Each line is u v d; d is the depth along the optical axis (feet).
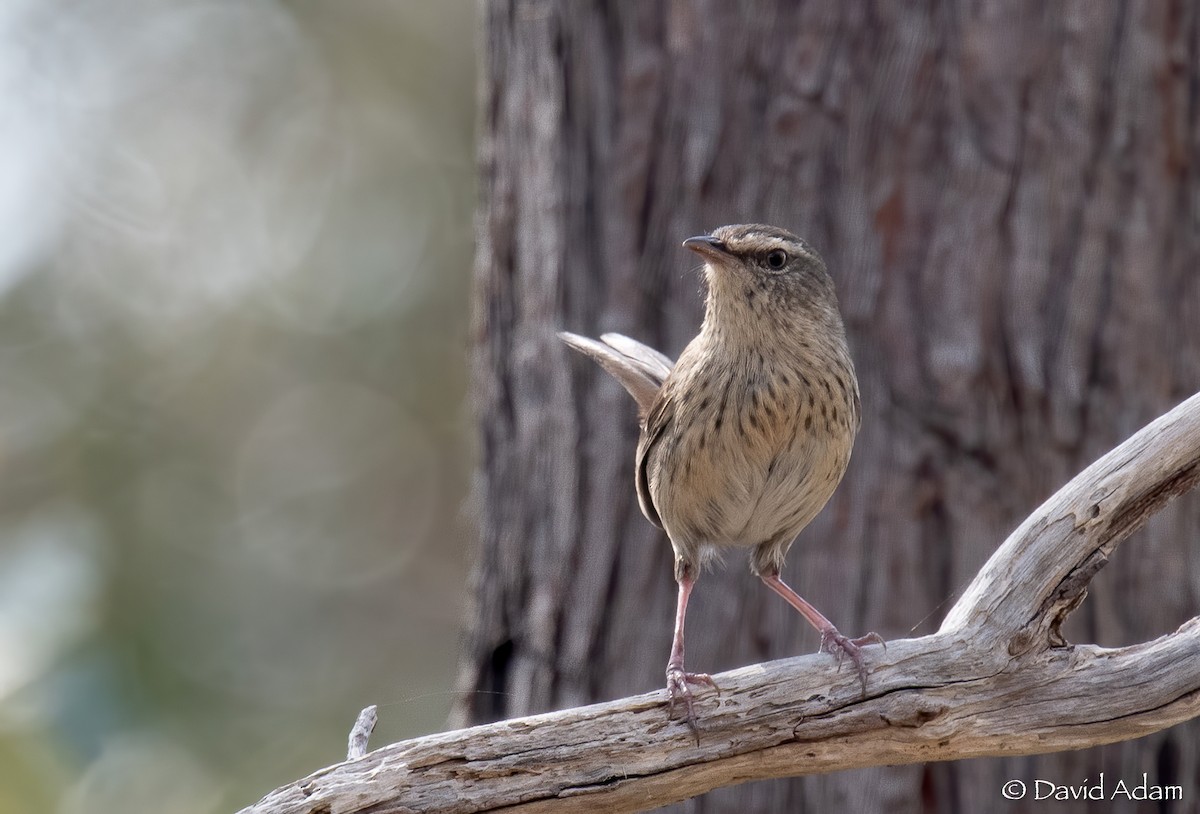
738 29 34.37
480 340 38.99
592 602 35.40
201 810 51.75
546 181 36.58
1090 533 24.56
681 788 23.75
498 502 37.65
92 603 51.60
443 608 68.80
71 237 66.28
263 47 70.44
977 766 33.12
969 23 33.53
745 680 24.07
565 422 36.11
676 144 35.01
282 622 64.34
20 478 59.72
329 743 57.88
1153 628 33.42
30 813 40.16
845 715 23.91
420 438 70.69
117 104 68.44
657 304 35.19
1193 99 34.63
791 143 33.99
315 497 68.69
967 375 32.94
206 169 69.82
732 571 34.45
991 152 33.45
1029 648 24.27
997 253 33.40
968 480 32.91
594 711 23.47
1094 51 33.78
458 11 70.74
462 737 22.88
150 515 61.62
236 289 68.95
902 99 33.58
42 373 62.90
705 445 28.81
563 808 23.08
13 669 45.16
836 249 33.76
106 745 45.50
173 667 54.03
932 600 32.91
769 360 28.30
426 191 71.51
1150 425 24.98
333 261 70.79
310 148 71.20
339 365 70.23
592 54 35.83
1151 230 34.04
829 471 29.19
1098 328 33.60
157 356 65.62
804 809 33.22
